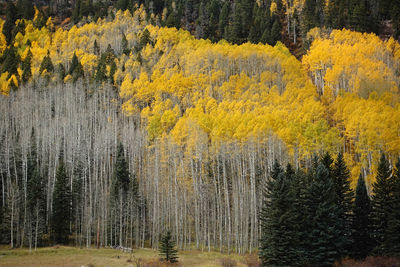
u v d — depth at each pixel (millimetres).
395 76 99938
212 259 48531
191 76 103188
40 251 50875
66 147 81000
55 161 71500
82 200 62562
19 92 104125
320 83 107875
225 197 60781
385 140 62250
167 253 44188
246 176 66500
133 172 72812
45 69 118625
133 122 96625
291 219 37125
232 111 85125
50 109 95562
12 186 59812
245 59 110375
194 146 65625
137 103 101625
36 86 110125
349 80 97438
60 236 58406
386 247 38656
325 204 38375
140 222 64500
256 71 107750
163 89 99438
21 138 76062
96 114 95625
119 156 65938
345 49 110625
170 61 115562
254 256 48875
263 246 37750
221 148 63469
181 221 59594
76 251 51781
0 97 100438
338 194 43625
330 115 86375
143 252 53281
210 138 72438
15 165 68188
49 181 64812
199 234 59188
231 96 95500
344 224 41094
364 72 97062
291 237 36562
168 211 62781
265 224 38406
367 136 63938
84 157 68688
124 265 43594
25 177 64625
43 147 73812
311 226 38375
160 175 69938
